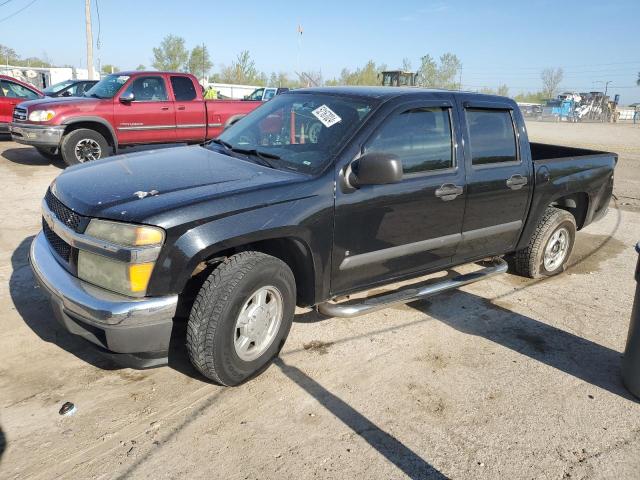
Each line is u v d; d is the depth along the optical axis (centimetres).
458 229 425
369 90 404
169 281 280
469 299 486
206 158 378
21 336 368
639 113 5978
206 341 296
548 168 492
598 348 409
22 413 290
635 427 314
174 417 295
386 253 379
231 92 3744
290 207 317
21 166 1023
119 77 1031
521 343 409
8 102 1252
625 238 737
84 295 284
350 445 283
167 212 280
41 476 248
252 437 284
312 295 351
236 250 330
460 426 305
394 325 425
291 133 391
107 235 282
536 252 515
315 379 341
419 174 386
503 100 459
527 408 326
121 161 378
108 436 277
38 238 353
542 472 272
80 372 331
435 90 416
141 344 284
